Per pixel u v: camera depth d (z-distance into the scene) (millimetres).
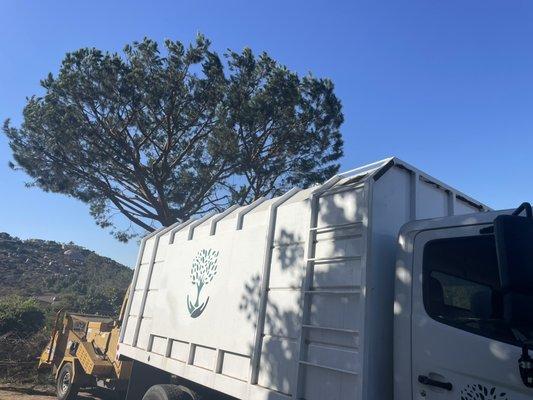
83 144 15164
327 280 3725
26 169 15492
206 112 15000
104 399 10086
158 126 15102
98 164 15781
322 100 15664
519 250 2314
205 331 5008
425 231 3428
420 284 3338
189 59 14539
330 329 3549
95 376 8586
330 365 3479
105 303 25406
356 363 3285
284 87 14812
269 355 4059
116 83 13992
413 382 3184
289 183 16406
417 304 3311
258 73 15516
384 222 3668
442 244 3311
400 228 3650
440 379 3047
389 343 3438
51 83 14266
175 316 5680
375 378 3279
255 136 15570
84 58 13828
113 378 8180
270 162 16234
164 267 6332
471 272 3088
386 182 3779
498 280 2936
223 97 14594
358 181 3914
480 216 3164
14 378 11898
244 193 15734
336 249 3732
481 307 2967
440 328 3129
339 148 16562
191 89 14695
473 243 3141
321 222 3947
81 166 15742
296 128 15633
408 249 3482
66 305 23812
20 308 17078
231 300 4766
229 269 4957
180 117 15000
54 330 11055
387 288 3537
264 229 4617
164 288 6152
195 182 15719
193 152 15992
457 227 3258
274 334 4078
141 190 16344
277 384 3883
